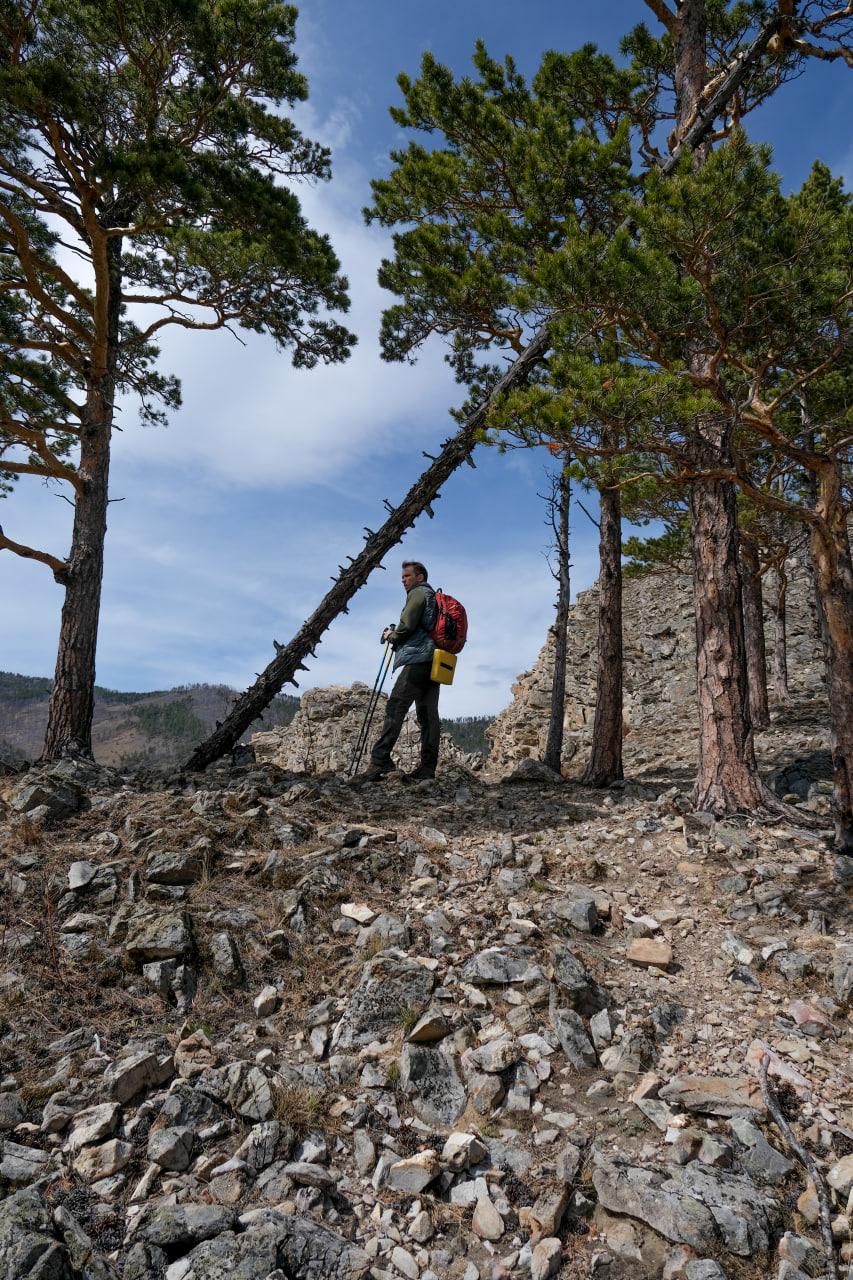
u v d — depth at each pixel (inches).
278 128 402.0
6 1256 114.8
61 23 347.9
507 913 238.2
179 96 367.6
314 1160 146.8
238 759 437.1
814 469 291.6
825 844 272.7
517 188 400.5
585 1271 127.0
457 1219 136.6
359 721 768.9
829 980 198.8
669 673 818.2
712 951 219.8
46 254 452.4
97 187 352.8
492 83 429.7
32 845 259.3
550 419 248.4
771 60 368.2
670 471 283.3
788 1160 146.3
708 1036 184.7
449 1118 161.5
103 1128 146.3
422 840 292.2
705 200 225.0
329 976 207.2
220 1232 126.4
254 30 348.5
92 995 189.6
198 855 252.7
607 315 266.4
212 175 362.6
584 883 261.7
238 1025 186.1
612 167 350.9
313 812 311.3
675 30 366.6
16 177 344.8
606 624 436.5
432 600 390.6
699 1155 148.2
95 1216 129.1
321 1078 168.9
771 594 858.8
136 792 323.9
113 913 224.7
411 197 428.5
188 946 205.8
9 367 382.0
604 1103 164.4
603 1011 190.4
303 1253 123.3
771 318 256.4
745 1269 125.3
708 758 311.4
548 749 494.6
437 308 423.5
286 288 428.1
